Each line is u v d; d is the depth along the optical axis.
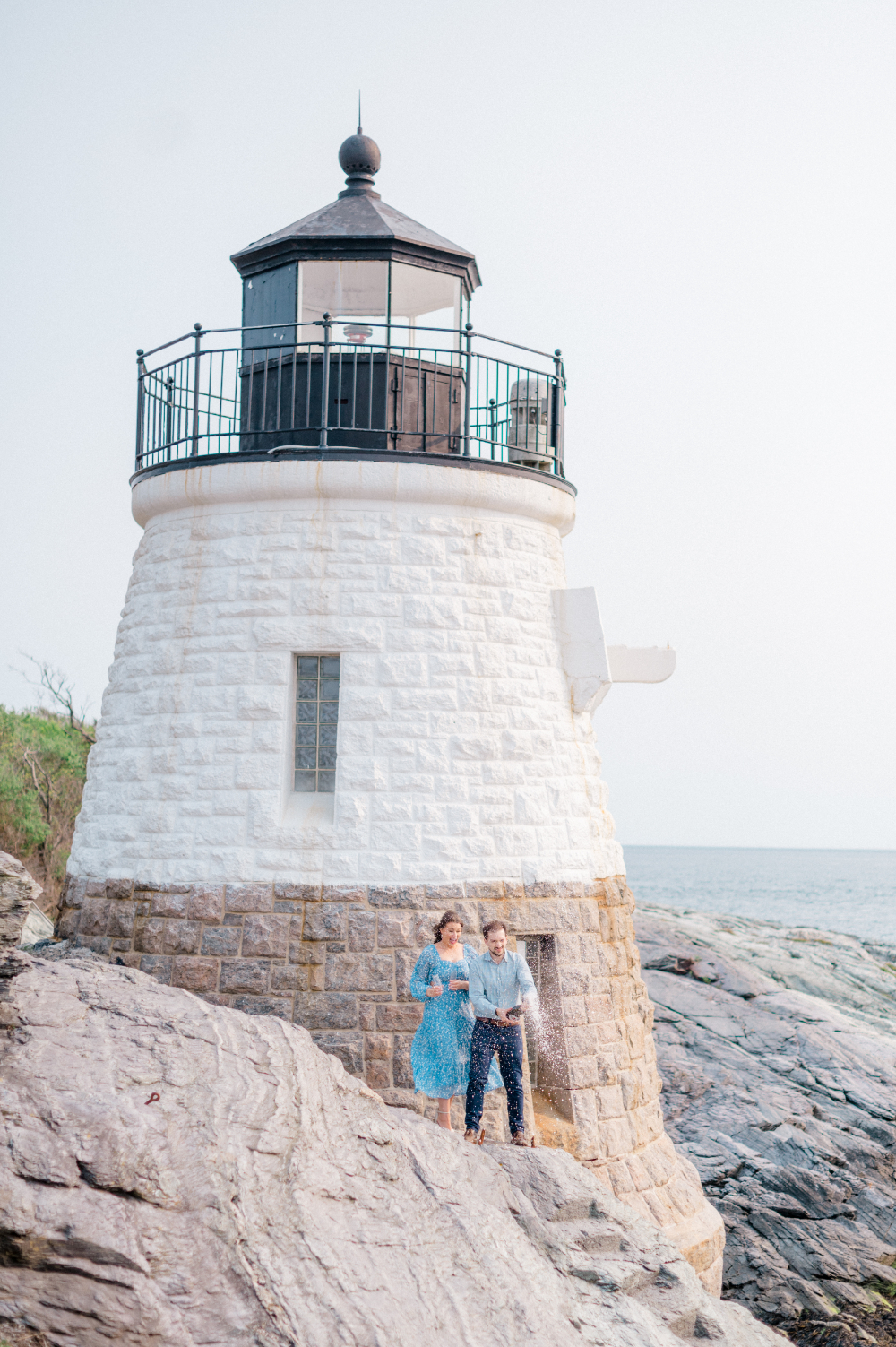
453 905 9.04
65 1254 4.53
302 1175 5.36
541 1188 6.57
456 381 10.70
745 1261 13.03
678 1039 19.45
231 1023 6.27
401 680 9.30
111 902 9.45
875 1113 17.44
